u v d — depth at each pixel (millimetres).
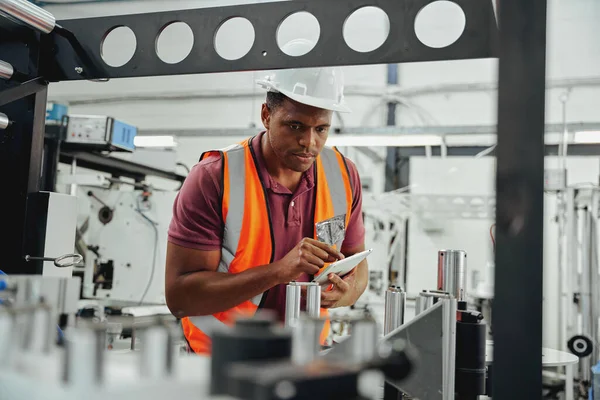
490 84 5250
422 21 5109
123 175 3953
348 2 1049
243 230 1327
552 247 4781
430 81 5418
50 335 499
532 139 592
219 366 393
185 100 6070
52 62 1262
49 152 2889
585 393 3686
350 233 1543
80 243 3727
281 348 397
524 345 580
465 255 918
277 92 1264
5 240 1301
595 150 4707
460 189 5223
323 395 354
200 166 1348
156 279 3678
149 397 394
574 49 4961
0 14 1109
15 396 433
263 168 1361
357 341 459
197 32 1150
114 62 5449
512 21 602
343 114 5562
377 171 5379
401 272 4484
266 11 1102
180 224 1327
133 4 5219
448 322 688
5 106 1303
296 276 1199
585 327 3629
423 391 695
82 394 398
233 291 1223
